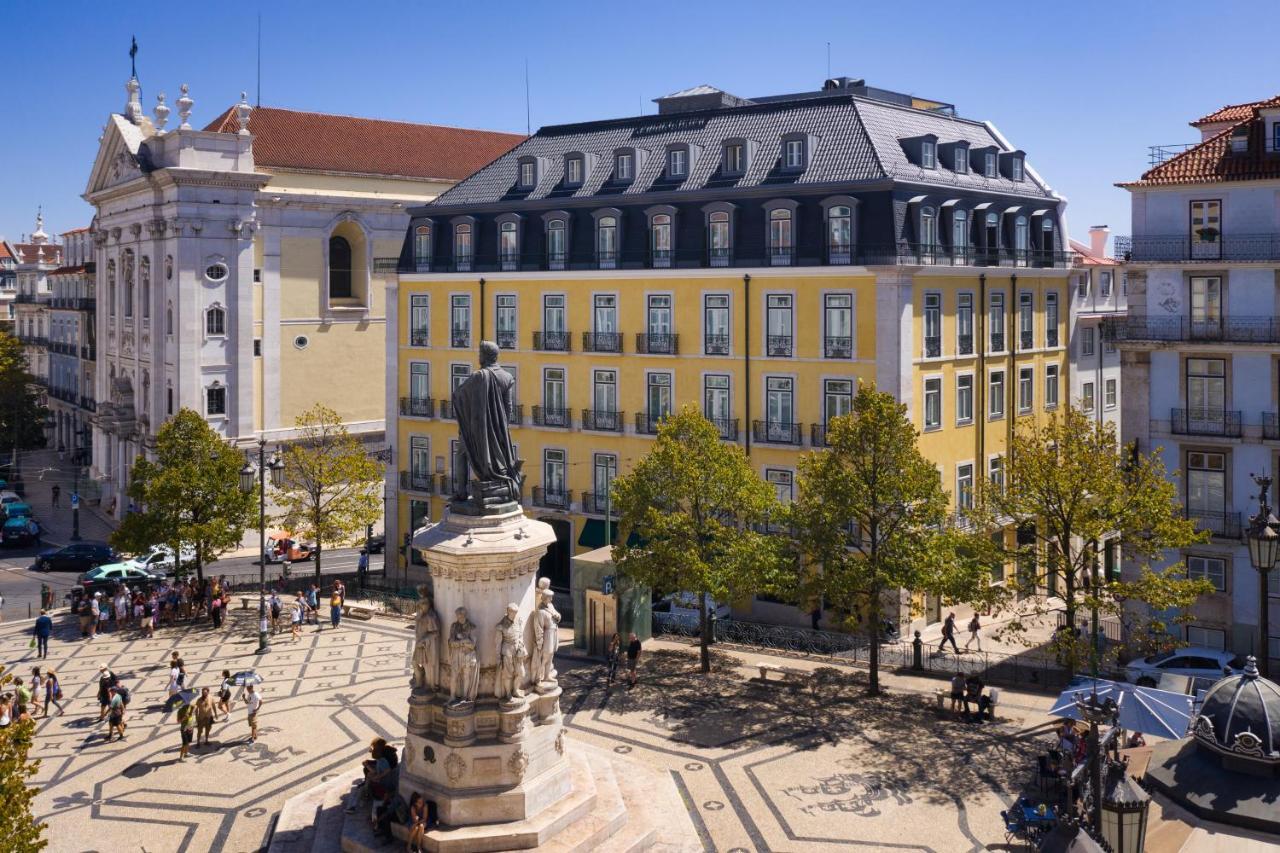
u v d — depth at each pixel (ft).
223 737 94.48
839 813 77.71
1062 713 79.82
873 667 103.50
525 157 163.73
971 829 75.05
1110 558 133.90
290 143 217.56
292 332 213.66
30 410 279.08
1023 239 152.56
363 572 163.32
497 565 67.56
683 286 145.07
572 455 156.35
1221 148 115.44
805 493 106.52
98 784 84.64
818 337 134.62
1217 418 112.37
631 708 100.01
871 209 130.31
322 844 70.13
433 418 171.73
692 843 71.05
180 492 137.90
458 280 167.63
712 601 132.36
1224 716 44.06
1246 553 110.52
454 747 67.26
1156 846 41.63
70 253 302.66
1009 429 150.10
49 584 168.55
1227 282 112.37
